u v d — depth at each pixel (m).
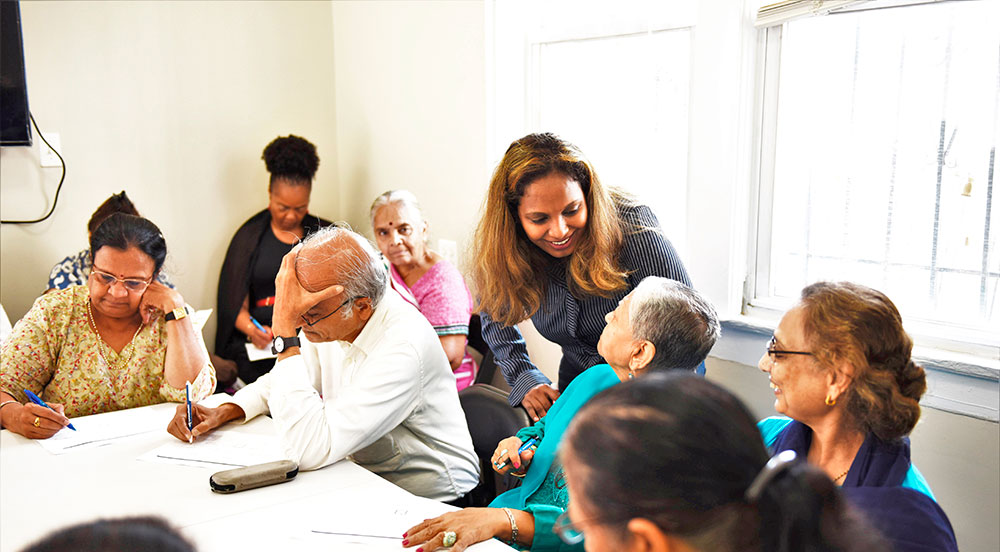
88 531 0.59
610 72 2.72
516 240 1.96
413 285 2.94
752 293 2.37
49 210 3.31
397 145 3.57
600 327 2.00
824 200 2.20
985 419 1.82
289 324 1.74
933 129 1.97
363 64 3.72
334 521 1.47
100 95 3.36
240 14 3.64
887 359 1.21
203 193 3.66
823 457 1.28
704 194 2.38
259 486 1.63
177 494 1.60
